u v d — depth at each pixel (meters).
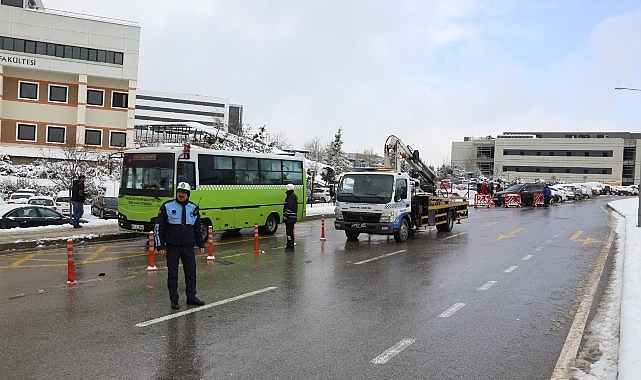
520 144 113.31
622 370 5.38
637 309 7.75
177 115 138.00
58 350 6.23
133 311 8.07
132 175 16.31
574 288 10.36
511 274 11.88
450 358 6.23
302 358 6.13
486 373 5.77
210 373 5.60
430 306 8.77
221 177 17.53
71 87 50.69
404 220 17.73
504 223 26.05
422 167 22.55
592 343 6.80
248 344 6.60
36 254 13.91
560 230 22.55
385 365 5.96
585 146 108.19
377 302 8.98
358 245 16.75
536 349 6.59
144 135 65.31
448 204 21.17
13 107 48.72
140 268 11.88
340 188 17.61
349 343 6.72
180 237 8.38
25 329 7.06
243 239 18.27
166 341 6.64
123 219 16.25
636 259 12.77
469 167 110.94
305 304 8.72
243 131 67.00
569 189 58.38
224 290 9.71
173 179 15.73
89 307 8.27
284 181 20.55
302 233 20.50
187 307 8.38
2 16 47.88
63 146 44.81
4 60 47.69
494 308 8.69
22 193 34.53
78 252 14.40
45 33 49.22
